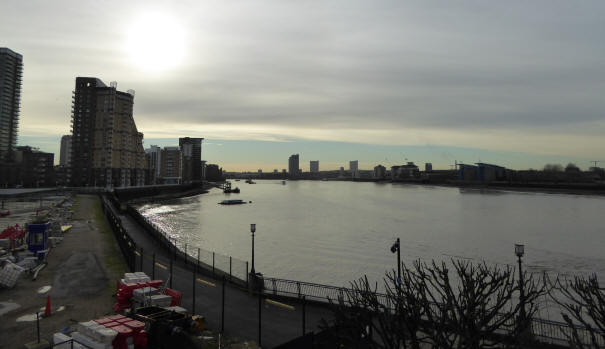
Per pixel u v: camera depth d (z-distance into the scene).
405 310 10.31
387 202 199.38
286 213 140.62
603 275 51.09
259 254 64.56
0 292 24.77
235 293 25.03
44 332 18.14
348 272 52.62
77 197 142.00
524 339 12.08
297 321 19.92
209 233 89.00
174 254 39.28
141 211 143.25
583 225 105.44
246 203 195.00
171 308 18.81
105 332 14.77
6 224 64.75
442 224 107.94
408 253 66.50
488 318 9.67
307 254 64.81
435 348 9.42
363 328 10.45
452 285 36.44
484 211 147.75
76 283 26.94
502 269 53.97
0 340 17.23
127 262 33.06
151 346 15.97
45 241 34.75
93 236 50.22
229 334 18.19
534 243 77.12
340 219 120.62
